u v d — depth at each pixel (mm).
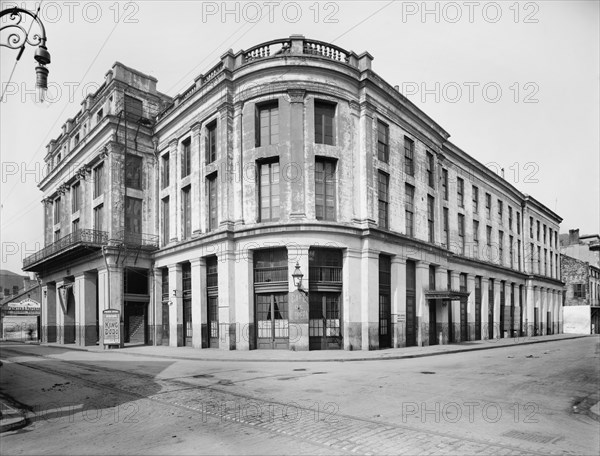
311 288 21406
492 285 38781
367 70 23266
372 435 6879
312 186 21797
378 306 22656
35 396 11203
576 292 56562
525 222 46250
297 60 22188
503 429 7211
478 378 12711
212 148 25422
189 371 14867
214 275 24547
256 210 22391
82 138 34812
